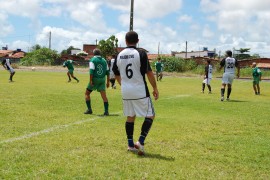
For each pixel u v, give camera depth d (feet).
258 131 27.12
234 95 61.05
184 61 173.06
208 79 62.85
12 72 77.30
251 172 16.87
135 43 19.65
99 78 33.06
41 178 15.08
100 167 16.76
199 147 21.40
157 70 104.17
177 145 21.72
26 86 65.05
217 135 25.11
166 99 49.60
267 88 82.02
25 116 30.73
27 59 229.86
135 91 19.20
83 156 18.60
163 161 18.15
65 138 22.53
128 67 19.22
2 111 33.04
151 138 23.40
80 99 45.70
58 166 16.69
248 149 21.15
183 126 28.30
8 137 22.44
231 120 32.09
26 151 19.13
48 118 30.17
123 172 16.19
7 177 15.07
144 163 17.66
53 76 106.93
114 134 24.21
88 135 23.61
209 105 43.86
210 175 16.22
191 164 17.81
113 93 56.75
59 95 49.83
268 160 18.92
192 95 57.36
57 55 236.02
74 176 15.48
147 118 19.40
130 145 19.99
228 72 49.62
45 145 20.61
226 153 20.15
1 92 51.90
